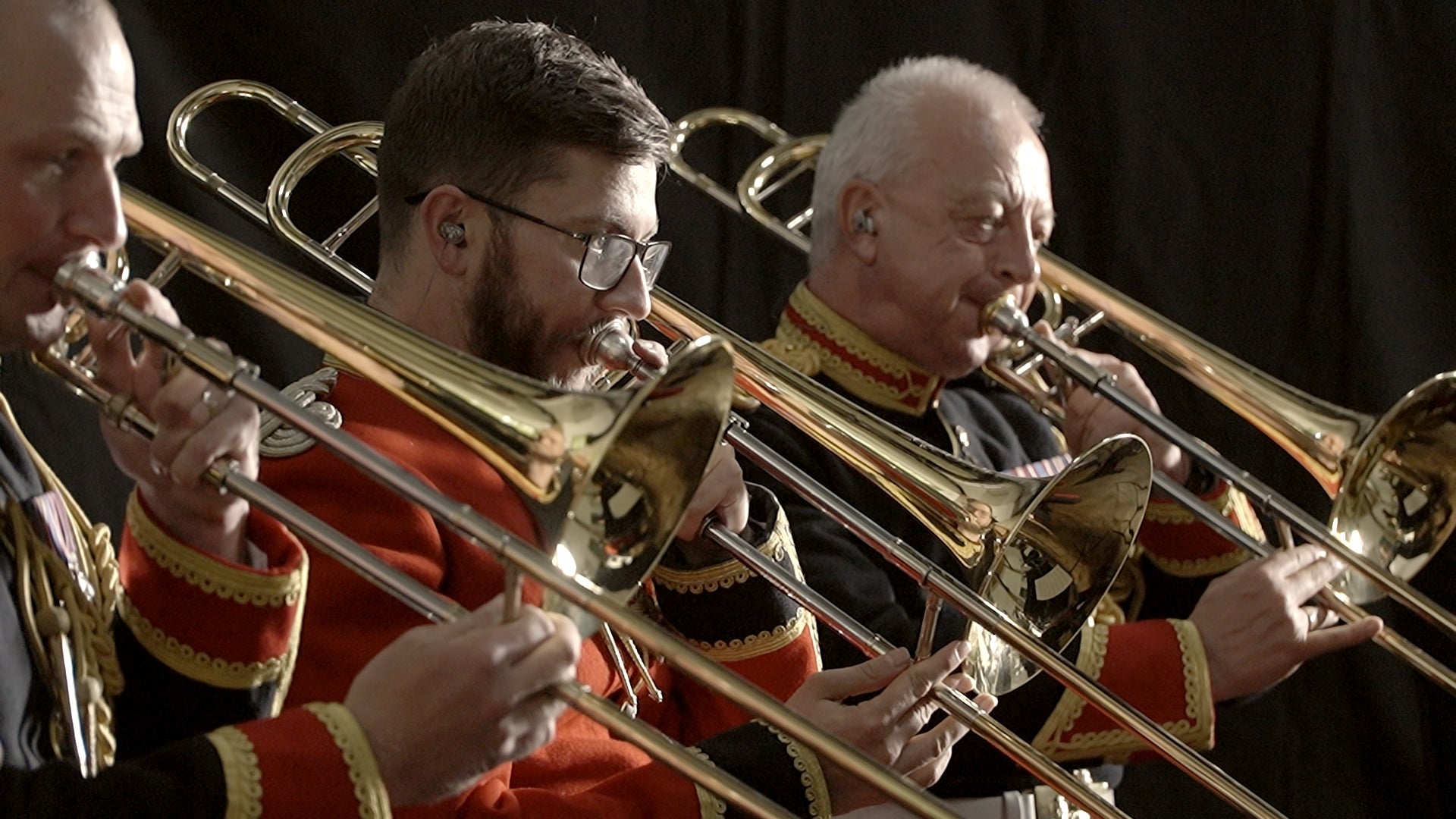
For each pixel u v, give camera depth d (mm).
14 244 1912
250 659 2098
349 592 2383
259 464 2453
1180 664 3365
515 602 1912
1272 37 4832
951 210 3660
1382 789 4730
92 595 2121
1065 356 3611
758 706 2039
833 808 2512
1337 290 4805
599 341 2691
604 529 2115
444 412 2086
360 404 2623
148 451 2012
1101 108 4809
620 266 2701
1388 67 4855
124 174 3947
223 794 1837
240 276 2150
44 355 2012
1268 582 3424
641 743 1968
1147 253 4805
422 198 2719
